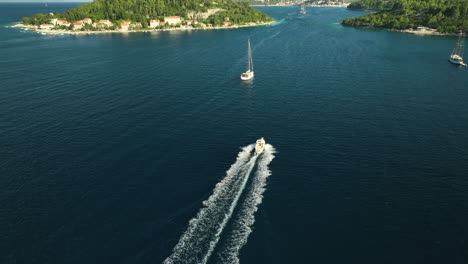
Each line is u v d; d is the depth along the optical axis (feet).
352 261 177.68
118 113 376.89
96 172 257.96
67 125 343.26
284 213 212.23
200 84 496.64
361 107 393.91
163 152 288.71
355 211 215.10
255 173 256.32
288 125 345.51
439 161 274.16
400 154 285.43
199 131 331.36
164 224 201.46
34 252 183.32
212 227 198.59
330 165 268.82
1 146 297.74
